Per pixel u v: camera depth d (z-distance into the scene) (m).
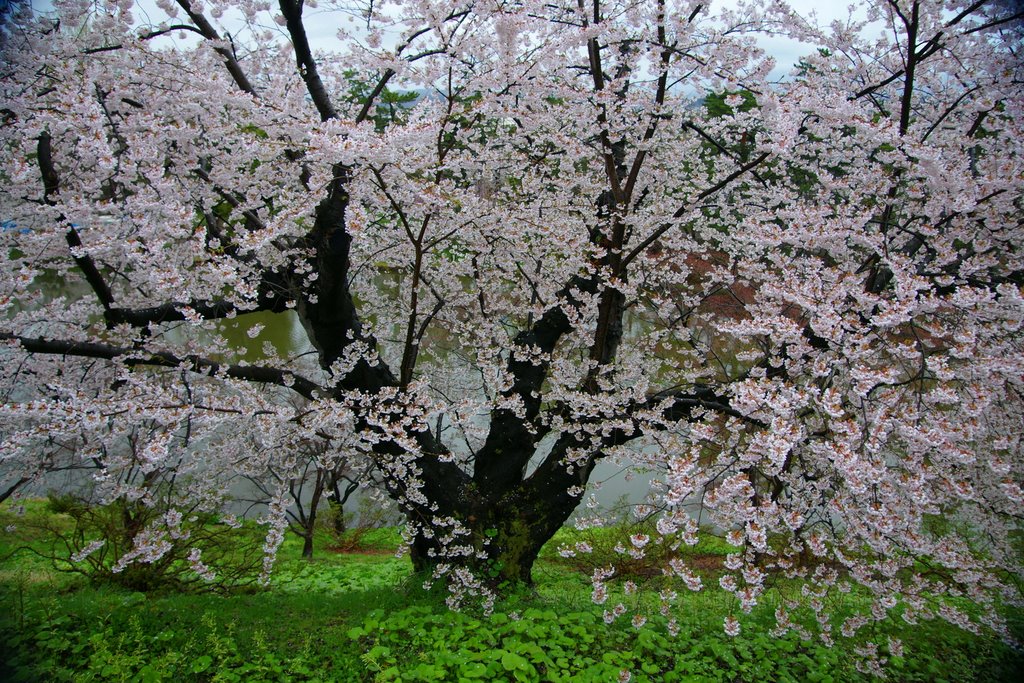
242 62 5.38
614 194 5.44
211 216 5.16
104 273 6.26
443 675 3.91
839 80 5.44
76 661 3.95
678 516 3.76
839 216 4.36
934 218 4.37
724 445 4.12
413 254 6.20
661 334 6.81
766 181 6.26
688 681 4.04
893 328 4.19
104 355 4.92
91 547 5.34
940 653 4.66
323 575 7.38
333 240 4.68
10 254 5.45
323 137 3.59
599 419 5.58
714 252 6.96
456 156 5.07
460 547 5.47
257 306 5.52
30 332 5.98
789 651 4.63
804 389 3.80
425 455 5.78
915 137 4.42
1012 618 4.61
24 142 4.72
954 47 4.75
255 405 4.65
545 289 6.34
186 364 4.87
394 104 5.55
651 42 4.98
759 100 4.26
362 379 5.53
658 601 5.90
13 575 5.54
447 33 4.31
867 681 4.24
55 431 3.92
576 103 5.57
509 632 4.59
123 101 5.02
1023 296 3.52
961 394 4.19
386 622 4.62
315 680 3.92
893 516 3.69
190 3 4.56
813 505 4.64
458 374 8.52
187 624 4.62
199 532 5.71
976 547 5.22
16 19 4.34
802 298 3.76
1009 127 4.64
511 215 5.04
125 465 4.36
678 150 6.09
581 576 7.51
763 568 4.56
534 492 6.00
